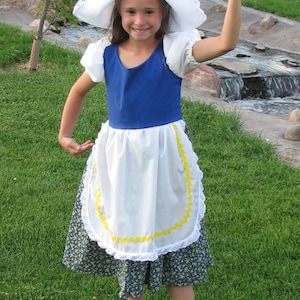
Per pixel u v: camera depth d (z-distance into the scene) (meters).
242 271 3.96
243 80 10.32
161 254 2.97
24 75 8.05
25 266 3.96
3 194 4.87
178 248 2.97
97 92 7.31
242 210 4.71
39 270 3.92
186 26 2.91
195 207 2.97
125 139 2.90
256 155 5.95
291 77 10.73
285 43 13.02
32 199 4.83
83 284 3.79
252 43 13.20
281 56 12.35
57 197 4.88
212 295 3.69
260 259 4.09
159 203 2.92
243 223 4.55
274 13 14.44
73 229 3.18
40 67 8.63
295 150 6.18
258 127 6.82
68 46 10.05
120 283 3.04
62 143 3.17
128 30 2.85
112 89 2.96
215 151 5.90
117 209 2.91
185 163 2.93
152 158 2.87
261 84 10.45
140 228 2.90
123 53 2.94
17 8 13.03
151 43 2.91
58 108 6.85
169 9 2.88
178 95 2.96
